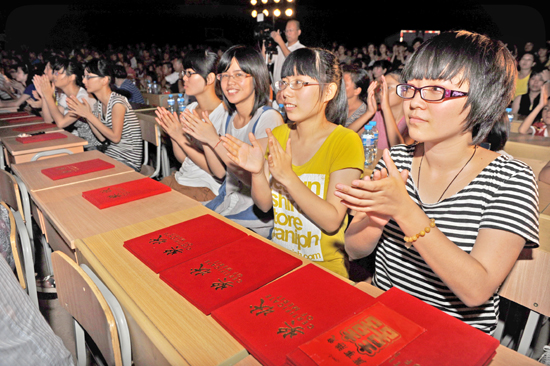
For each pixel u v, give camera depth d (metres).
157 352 0.84
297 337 0.77
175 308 0.90
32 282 1.45
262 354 0.73
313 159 1.46
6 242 1.60
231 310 0.86
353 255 1.18
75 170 2.00
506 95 0.79
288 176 1.24
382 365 0.67
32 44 11.45
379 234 1.03
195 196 2.27
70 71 3.44
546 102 3.39
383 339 0.73
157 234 1.27
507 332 1.57
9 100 5.40
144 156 3.64
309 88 1.39
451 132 0.82
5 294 0.86
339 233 1.45
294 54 1.40
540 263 1.16
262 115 1.94
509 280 1.24
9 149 2.67
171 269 1.04
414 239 0.75
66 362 0.92
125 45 12.83
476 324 0.96
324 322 0.81
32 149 2.63
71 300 1.05
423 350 0.71
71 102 2.92
